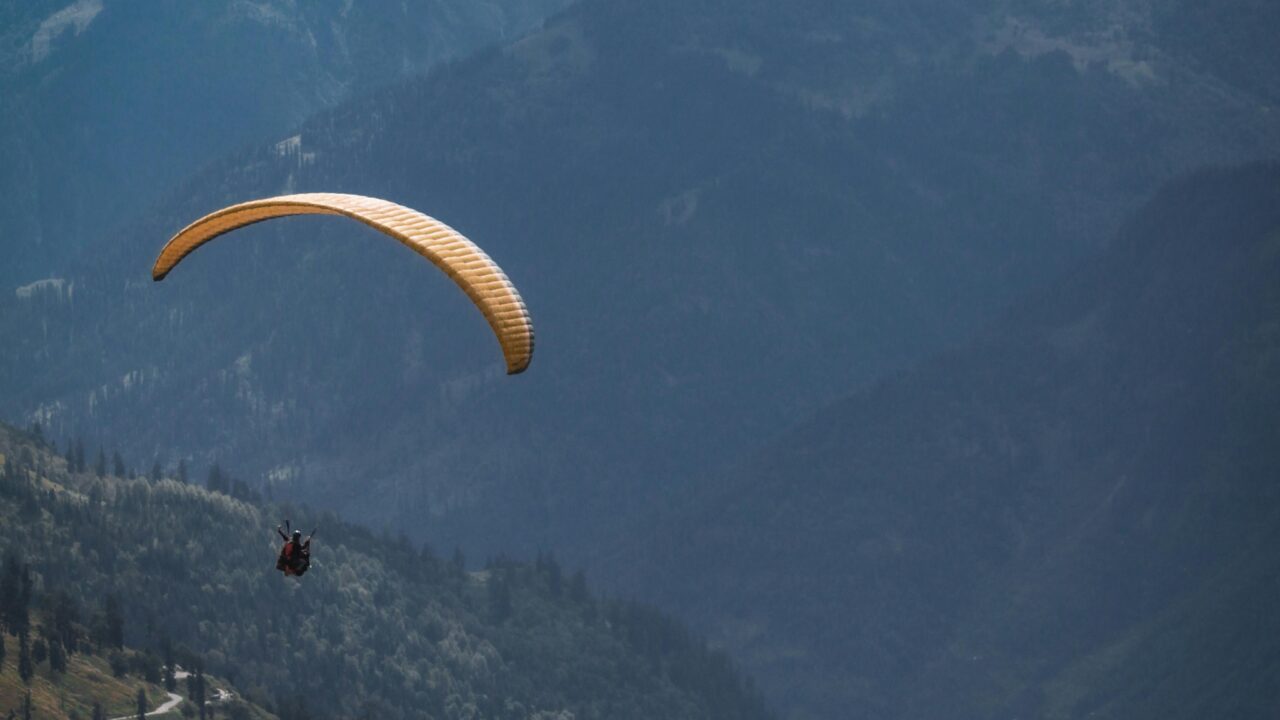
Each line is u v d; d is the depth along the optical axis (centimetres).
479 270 17938
